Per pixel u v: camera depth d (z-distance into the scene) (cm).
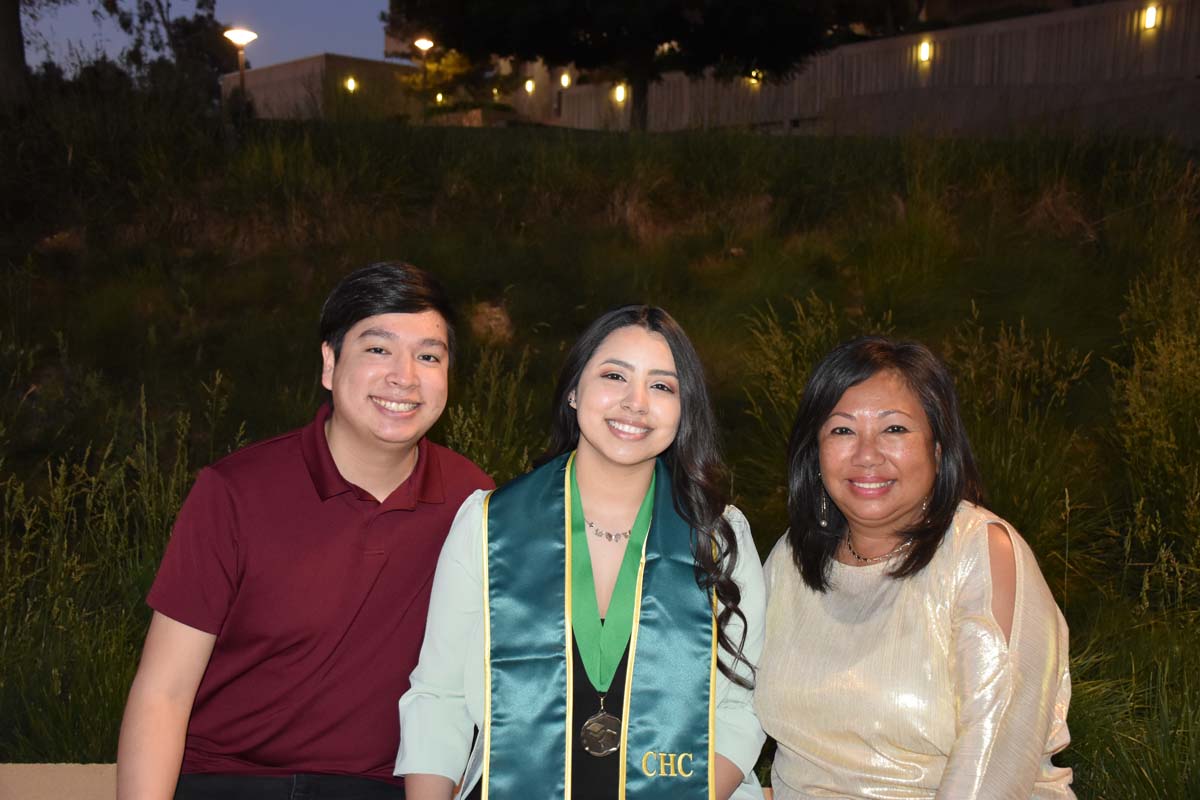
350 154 757
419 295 222
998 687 197
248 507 219
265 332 600
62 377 549
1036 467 415
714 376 551
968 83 1716
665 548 223
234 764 226
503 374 568
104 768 270
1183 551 387
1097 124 872
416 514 230
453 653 221
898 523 219
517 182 777
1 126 732
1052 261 645
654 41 1570
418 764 213
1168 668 325
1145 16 1496
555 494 226
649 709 216
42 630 346
